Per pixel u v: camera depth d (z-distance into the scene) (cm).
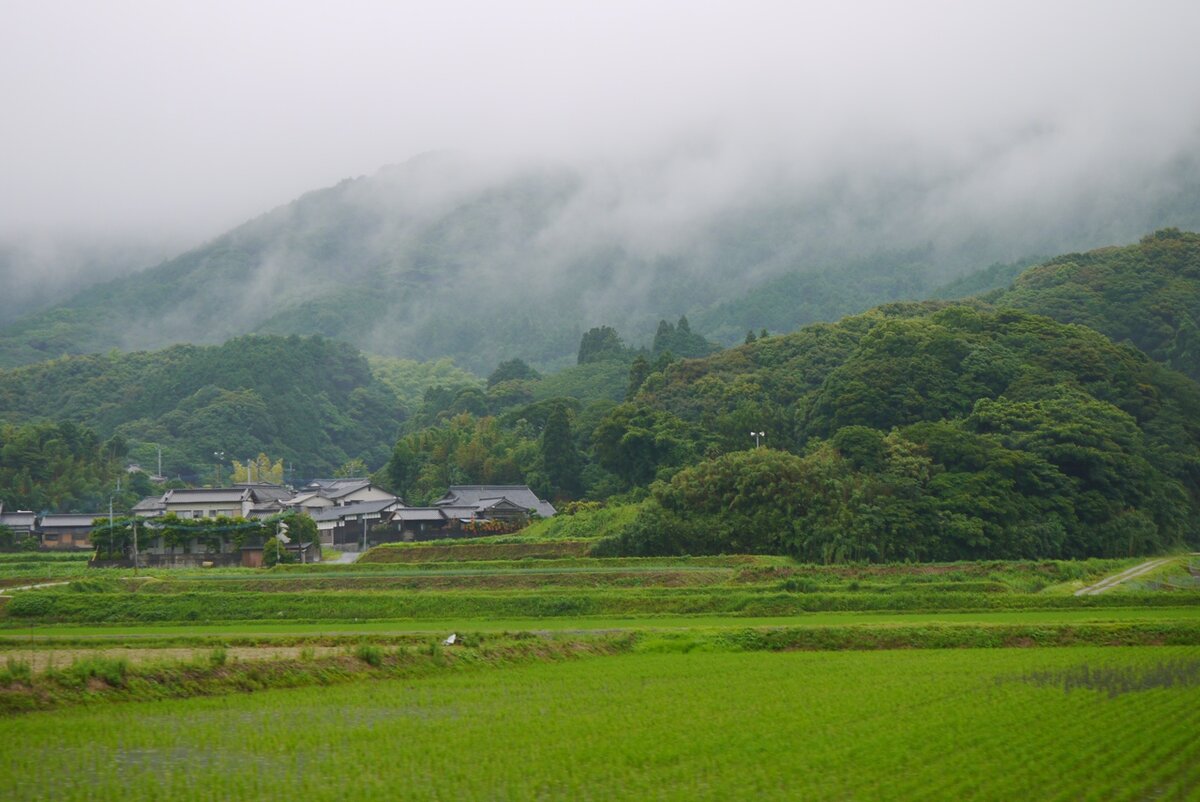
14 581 7781
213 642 4906
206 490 12912
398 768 2762
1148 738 2989
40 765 2797
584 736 3094
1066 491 8750
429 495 12912
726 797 2466
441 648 4584
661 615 6244
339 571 7919
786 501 8262
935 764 2739
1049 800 2434
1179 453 9969
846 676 4134
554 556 8594
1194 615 5834
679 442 11038
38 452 14438
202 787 2583
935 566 7606
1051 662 4459
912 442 9069
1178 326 14750
